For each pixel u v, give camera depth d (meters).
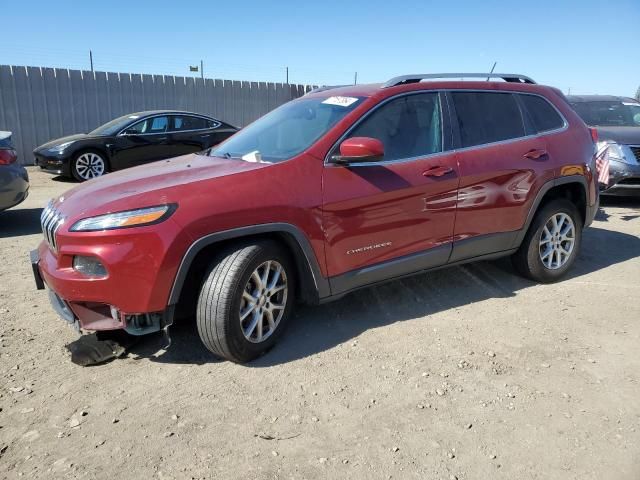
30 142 14.20
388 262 3.90
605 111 9.66
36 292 4.63
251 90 18.33
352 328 3.95
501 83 4.68
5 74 13.53
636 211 8.19
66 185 10.86
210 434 2.72
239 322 3.25
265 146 3.98
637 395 3.12
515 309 4.34
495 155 4.35
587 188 4.98
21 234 6.69
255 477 2.43
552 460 2.56
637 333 3.92
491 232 4.42
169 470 2.46
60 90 14.47
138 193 3.18
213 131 12.29
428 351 3.61
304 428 2.78
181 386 3.16
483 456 2.58
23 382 3.18
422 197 3.95
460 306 4.38
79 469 2.47
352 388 3.15
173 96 16.59
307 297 3.69
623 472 2.49
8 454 2.56
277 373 3.31
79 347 3.54
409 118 4.05
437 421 2.85
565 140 4.85
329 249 3.59
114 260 3.00
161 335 3.80
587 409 2.98
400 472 2.47
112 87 15.35
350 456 2.57
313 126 3.91
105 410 2.92
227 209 3.18
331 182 3.58
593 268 5.43
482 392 3.13
